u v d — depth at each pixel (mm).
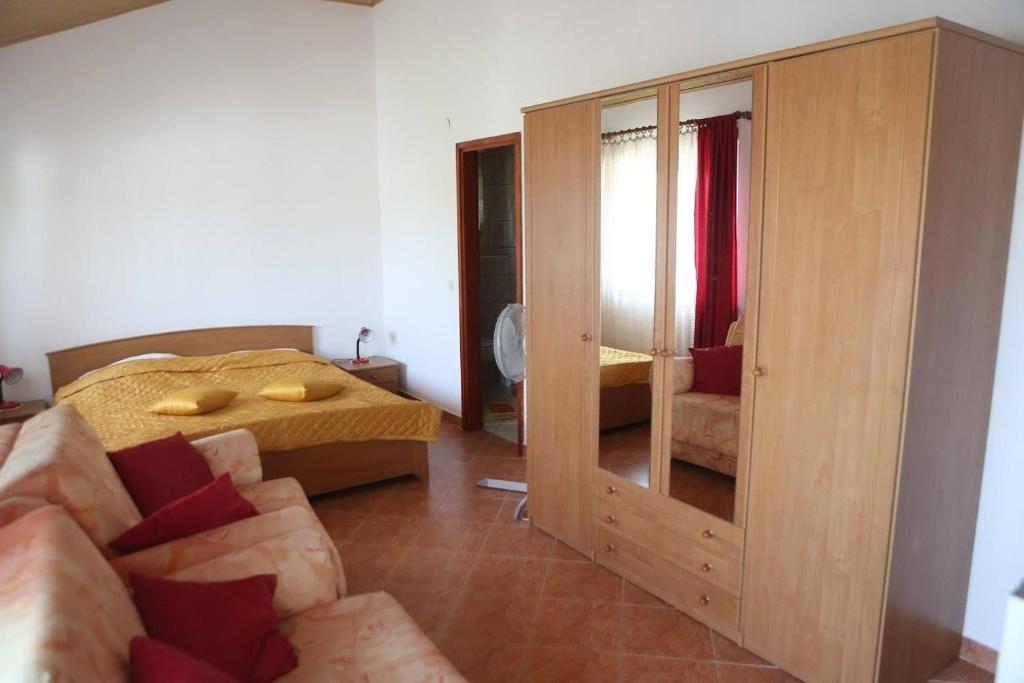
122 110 4680
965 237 1929
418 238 5309
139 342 4898
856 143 1890
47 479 1714
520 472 4176
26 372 4559
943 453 2047
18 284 4480
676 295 2482
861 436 1962
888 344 1871
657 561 2711
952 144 1815
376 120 5652
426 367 5465
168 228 4945
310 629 1787
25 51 4328
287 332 5484
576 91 3705
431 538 3289
